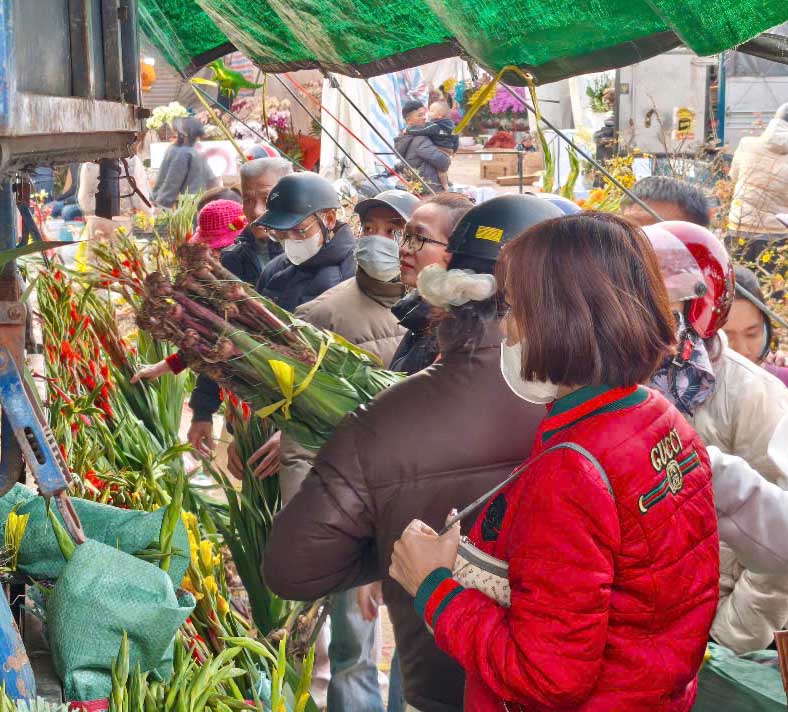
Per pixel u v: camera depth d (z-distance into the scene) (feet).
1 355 5.62
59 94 4.89
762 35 7.67
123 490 8.30
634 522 4.91
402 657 6.88
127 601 5.86
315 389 7.61
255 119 29.45
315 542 6.40
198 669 6.22
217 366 7.61
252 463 9.82
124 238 10.42
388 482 6.34
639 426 5.07
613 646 4.99
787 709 6.52
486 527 5.51
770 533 6.63
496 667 4.98
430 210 8.84
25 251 4.68
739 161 20.94
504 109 45.62
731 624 7.54
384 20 9.15
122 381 10.48
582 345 4.98
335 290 10.89
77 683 5.74
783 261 18.48
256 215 13.83
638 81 31.91
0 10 3.49
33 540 6.52
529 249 5.13
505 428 6.40
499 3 7.74
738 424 7.59
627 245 5.11
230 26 10.43
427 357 8.61
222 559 8.93
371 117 29.96
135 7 6.33
